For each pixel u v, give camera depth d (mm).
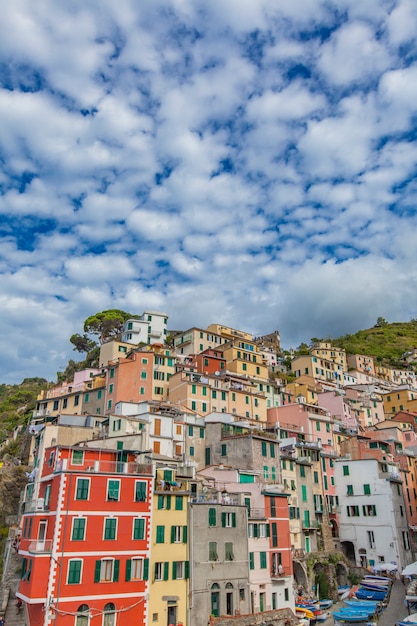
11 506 73688
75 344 150500
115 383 94375
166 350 108125
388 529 74562
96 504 46281
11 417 122188
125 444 63000
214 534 52531
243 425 79500
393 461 85062
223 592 50969
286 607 56656
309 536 71375
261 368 118438
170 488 53344
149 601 46156
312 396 119438
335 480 82062
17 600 52500
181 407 87688
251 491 61156
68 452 52531
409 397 138750
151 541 48156
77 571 43531
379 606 59094
